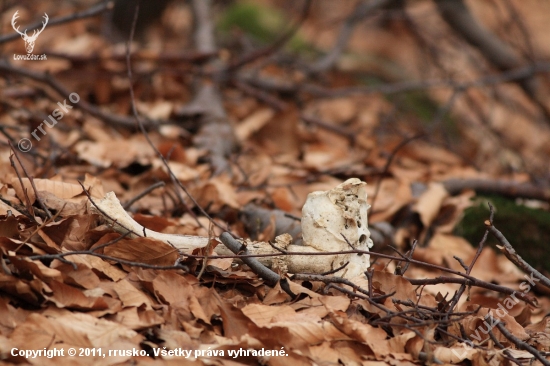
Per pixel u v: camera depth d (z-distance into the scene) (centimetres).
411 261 412
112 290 372
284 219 552
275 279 402
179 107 937
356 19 1321
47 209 424
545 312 562
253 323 356
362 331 367
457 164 1021
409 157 976
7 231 387
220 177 656
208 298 376
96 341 330
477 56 1539
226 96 1052
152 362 320
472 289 570
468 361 385
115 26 1254
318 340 362
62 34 1102
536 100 1291
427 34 1369
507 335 390
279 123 928
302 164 830
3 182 486
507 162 1077
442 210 730
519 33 1689
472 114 1454
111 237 400
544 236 700
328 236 417
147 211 581
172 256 397
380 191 745
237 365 332
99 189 476
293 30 996
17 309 343
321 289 414
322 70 1246
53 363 310
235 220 598
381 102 1356
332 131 1026
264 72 1252
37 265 351
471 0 2033
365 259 430
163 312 367
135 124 844
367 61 1533
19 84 868
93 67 964
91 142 739
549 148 1324
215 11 1586
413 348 373
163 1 1270
